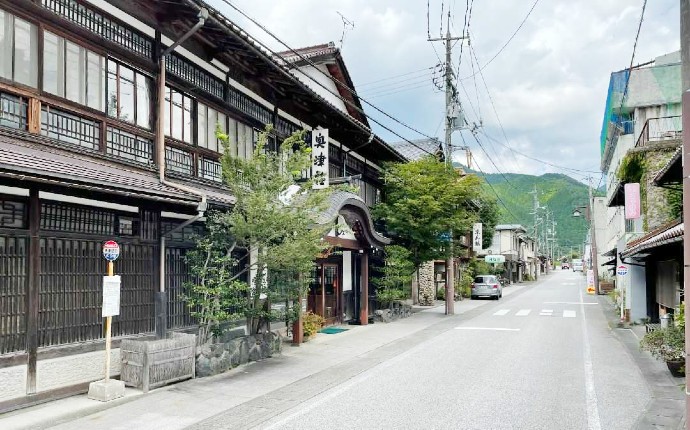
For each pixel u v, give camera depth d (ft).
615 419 23.24
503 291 139.44
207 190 35.29
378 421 22.82
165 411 23.72
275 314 36.04
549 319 68.33
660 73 80.43
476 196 75.72
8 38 23.67
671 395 27.61
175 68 34.19
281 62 56.29
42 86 25.03
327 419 23.07
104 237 27.17
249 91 42.55
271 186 32.89
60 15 26.09
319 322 50.39
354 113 68.74
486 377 32.09
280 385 29.50
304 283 37.42
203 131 36.96
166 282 31.71
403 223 69.77
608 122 95.55
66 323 25.14
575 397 27.12
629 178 63.67
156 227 30.30
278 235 32.99
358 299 66.33
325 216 42.78
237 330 38.99
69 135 26.58
